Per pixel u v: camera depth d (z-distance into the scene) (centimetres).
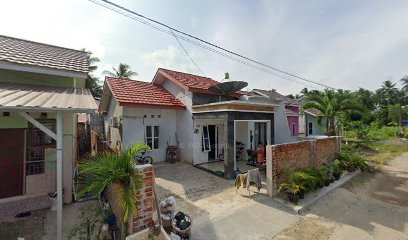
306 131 2316
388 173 1095
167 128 1234
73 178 693
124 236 407
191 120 1155
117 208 475
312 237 487
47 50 910
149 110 1165
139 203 406
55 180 668
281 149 741
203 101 1207
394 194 792
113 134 1354
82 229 487
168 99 1227
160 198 682
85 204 640
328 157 1087
